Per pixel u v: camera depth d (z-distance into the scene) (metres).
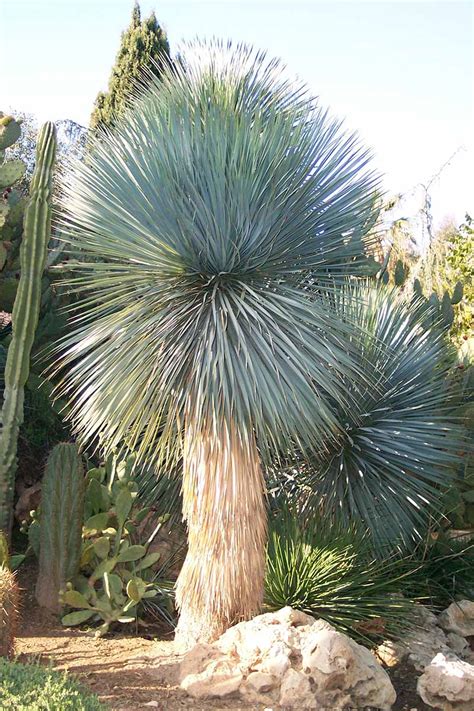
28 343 5.17
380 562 5.30
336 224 4.61
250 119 4.54
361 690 3.82
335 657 3.78
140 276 4.38
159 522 5.47
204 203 4.30
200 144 4.45
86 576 5.31
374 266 4.93
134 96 5.07
